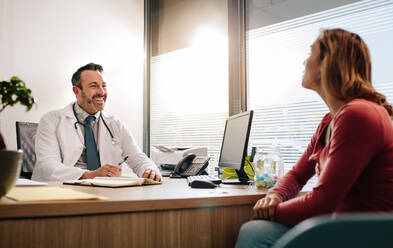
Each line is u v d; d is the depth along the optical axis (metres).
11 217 0.74
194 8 3.59
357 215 0.40
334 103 1.05
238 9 3.15
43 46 3.15
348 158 0.87
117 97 3.68
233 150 1.78
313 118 2.62
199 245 1.01
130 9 3.83
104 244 0.86
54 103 3.19
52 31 3.22
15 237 0.75
